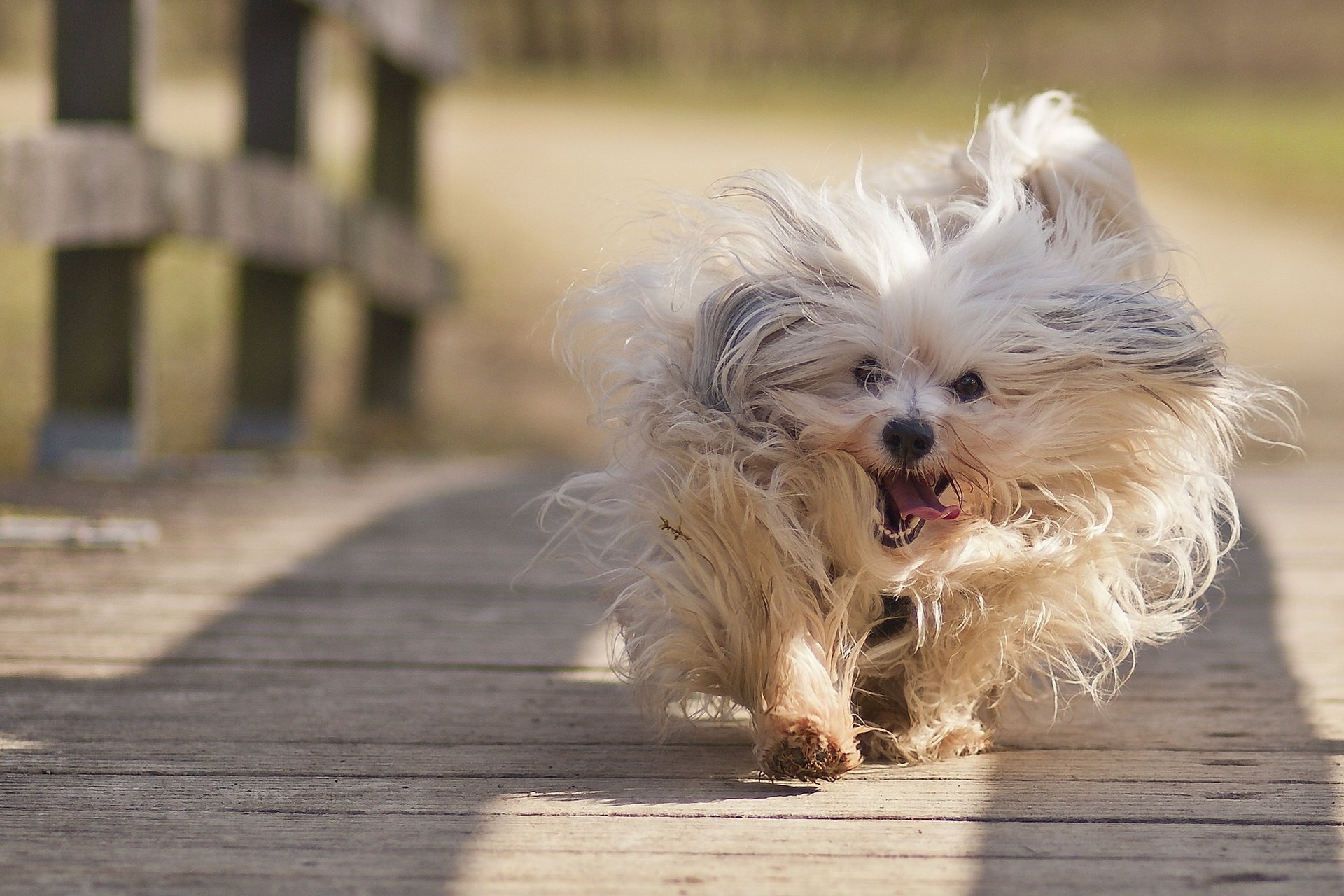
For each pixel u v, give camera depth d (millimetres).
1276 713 4484
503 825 3422
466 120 29344
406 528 7328
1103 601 4039
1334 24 53188
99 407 8047
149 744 4020
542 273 17203
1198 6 52875
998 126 4676
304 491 8219
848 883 3082
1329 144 32750
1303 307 18062
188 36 34156
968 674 4020
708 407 3965
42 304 11430
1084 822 3480
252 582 6059
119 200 7090
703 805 3586
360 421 11555
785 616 3750
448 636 5336
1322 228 23906
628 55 50406
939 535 3973
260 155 9453
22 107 18250
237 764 3865
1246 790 3729
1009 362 4012
